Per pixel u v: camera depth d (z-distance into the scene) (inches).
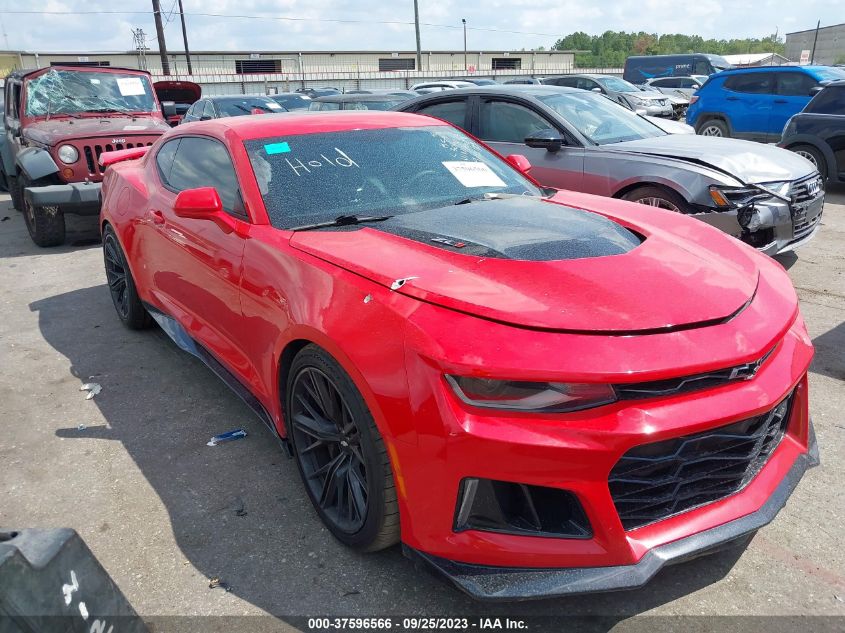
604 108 249.4
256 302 107.4
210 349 131.5
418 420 75.9
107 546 98.7
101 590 59.0
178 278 141.2
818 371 149.6
